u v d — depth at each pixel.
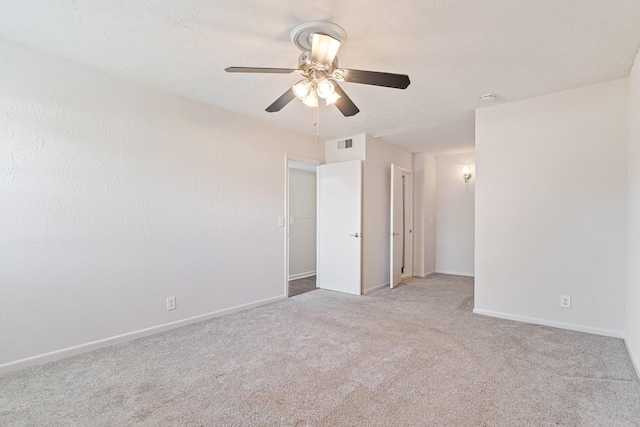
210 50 2.37
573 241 3.06
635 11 1.87
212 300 3.49
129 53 2.41
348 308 3.85
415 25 2.03
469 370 2.28
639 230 2.30
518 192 3.33
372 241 4.86
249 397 1.95
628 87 2.77
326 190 4.95
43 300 2.40
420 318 3.45
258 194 4.00
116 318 2.78
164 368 2.32
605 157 2.90
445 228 6.30
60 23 2.03
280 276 4.30
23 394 1.98
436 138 4.94
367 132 4.60
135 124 2.89
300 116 3.86
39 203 2.38
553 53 2.37
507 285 3.41
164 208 3.10
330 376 2.20
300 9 1.88
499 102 3.36
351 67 2.58
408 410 1.82
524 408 1.83
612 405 1.85
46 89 2.41
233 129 3.71
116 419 1.74
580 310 3.03
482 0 1.79
